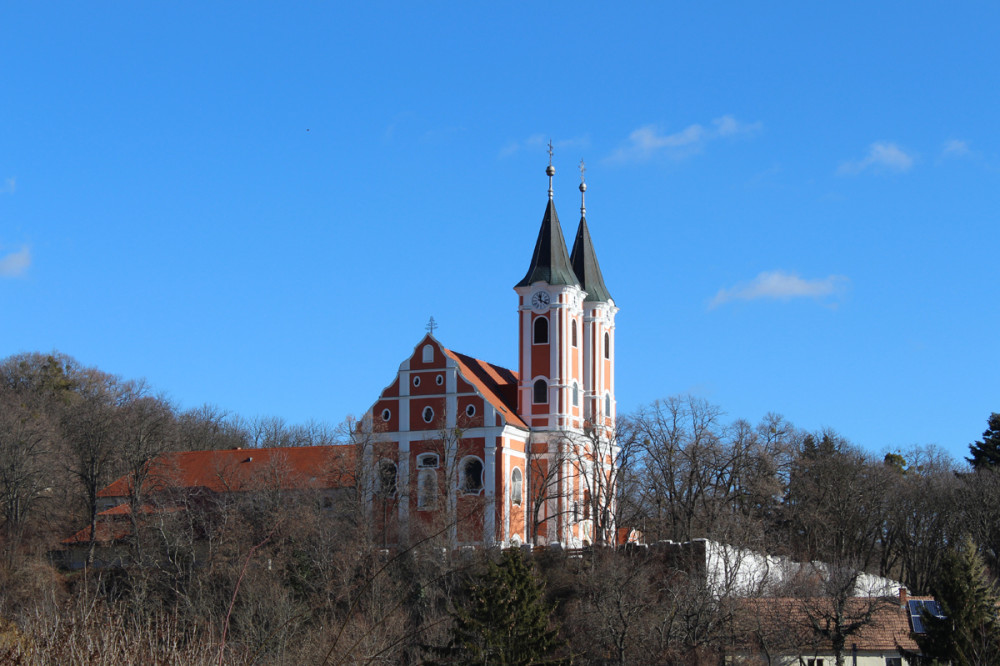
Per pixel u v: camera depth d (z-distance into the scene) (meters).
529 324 105.81
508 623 60.03
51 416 139.25
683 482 104.12
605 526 94.81
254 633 54.75
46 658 25.89
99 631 26.86
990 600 66.88
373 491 97.31
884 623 76.44
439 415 99.88
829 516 107.94
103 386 160.62
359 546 78.81
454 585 71.31
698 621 69.56
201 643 26.28
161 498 98.25
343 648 50.88
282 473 99.56
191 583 73.19
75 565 92.00
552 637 61.31
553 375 104.75
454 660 59.44
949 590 66.62
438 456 98.00
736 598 72.44
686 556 85.56
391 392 102.06
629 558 85.88
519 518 100.44
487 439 98.31
